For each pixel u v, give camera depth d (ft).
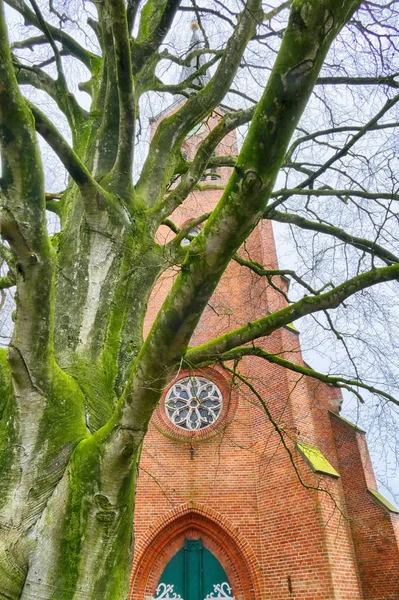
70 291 14.94
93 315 14.75
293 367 20.63
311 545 31.45
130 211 16.94
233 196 8.75
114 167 17.29
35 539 10.43
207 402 42.37
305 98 8.23
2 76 9.68
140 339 15.56
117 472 10.53
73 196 18.19
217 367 43.75
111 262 15.72
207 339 45.68
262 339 42.32
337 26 8.05
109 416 13.04
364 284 14.05
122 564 11.21
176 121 21.18
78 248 15.70
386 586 35.60
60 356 13.69
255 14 19.61
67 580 10.14
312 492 32.76
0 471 10.96
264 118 8.27
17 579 10.05
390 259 23.79
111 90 19.15
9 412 11.58
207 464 38.52
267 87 8.22
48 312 10.98
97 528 10.57
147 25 24.80
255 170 8.44
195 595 34.60
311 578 30.53
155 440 40.19
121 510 10.91
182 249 18.19
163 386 10.16
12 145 10.16
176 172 24.18
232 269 49.47
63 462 11.23
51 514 10.64
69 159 13.24
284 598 31.40
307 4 7.80
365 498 39.78
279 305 44.65
